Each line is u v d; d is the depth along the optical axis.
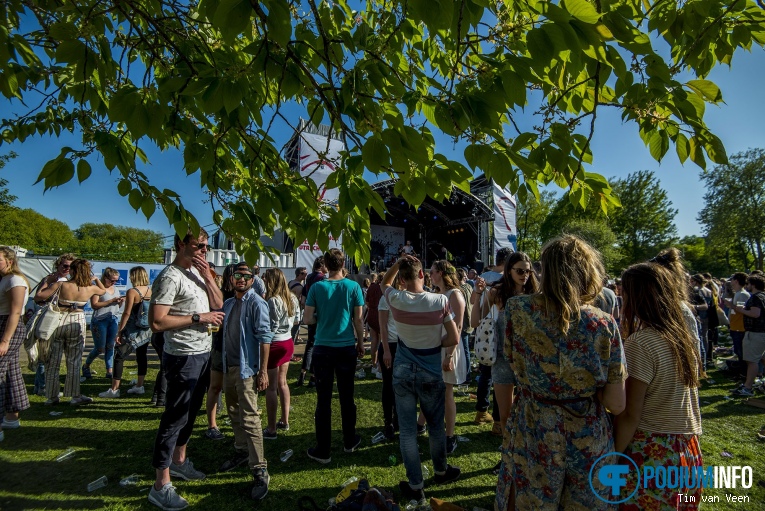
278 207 1.62
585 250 1.60
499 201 17.08
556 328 1.51
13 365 3.56
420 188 1.26
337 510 2.16
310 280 5.71
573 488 1.48
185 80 1.22
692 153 1.33
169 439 2.60
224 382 3.06
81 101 1.45
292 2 1.65
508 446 1.68
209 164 1.64
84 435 3.64
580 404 1.51
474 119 1.11
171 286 2.55
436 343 2.70
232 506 2.61
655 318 1.73
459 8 1.04
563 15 0.96
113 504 2.59
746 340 5.02
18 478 2.87
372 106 1.30
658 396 1.64
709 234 34.91
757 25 1.32
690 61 1.47
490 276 4.66
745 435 3.82
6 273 3.42
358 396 4.95
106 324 5.46
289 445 3.53
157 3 1.52
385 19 1.61
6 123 2.09
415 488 2.61
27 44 1.42
